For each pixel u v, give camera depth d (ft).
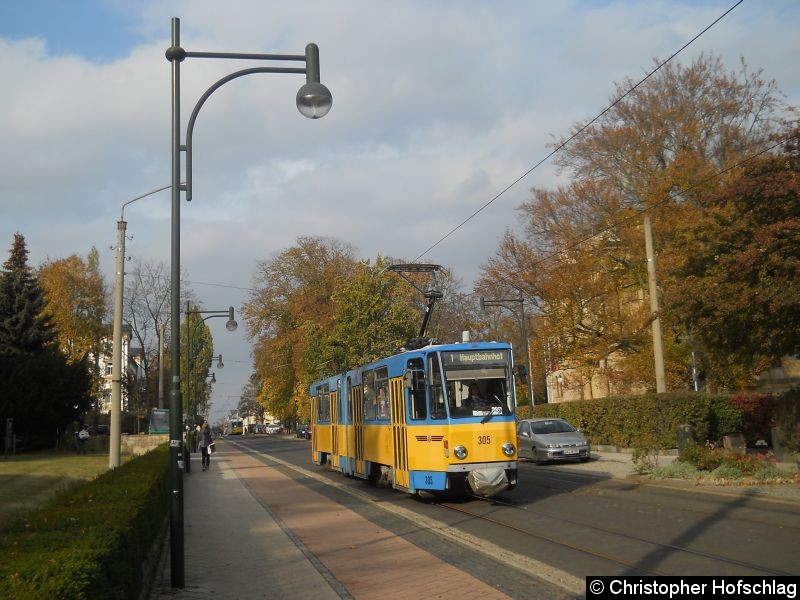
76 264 200.64
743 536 36.06
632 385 124.06
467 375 54.34
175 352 33.17
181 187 35.29
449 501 57.47
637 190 120.47
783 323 58.70
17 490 71.72
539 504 52.26
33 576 16.57
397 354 62.85
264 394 231.30
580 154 124.88
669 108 117.60
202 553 39.14
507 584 28.63
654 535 37.52
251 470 105.60
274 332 211.41
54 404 150.82
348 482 78.79
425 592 27.91
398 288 138.10
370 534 42.91
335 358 141.08
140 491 32.89
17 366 146.00
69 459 123.44
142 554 28.14
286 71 36.35
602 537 37.81
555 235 125.80
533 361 130.82
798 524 39.04
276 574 32.81
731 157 112.47
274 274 211.41
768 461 61.93
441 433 53.21
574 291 122.31
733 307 57.26
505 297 133.39
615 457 89.92
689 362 115.34
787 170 58.80
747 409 87.56
